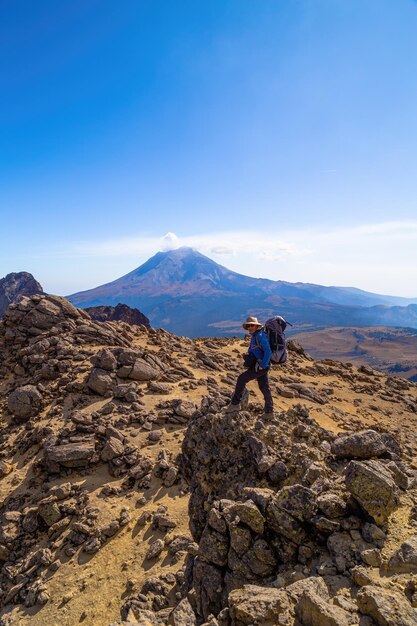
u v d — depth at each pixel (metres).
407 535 6.32
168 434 17.36
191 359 27.92
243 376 11.03
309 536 6.80
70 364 22.75
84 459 15.67
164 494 14.09
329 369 32.31
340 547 6.32
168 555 11.33
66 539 12.65
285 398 22.73
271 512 7.05
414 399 27.27
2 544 12.87
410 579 5.38
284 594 5.56
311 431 10.50
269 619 5.24
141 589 10.09
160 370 23.55
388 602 4.81
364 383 30.30
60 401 19.94
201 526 9.71
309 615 4.99
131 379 21.95
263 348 10.57
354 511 6.84
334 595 5.55
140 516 13.02
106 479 15.12
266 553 6.76
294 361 33.44
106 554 11.86
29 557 12.27
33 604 10.70
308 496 7.04
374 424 20.62
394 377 32.53
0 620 10.45
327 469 8.52
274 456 9.11
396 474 7.82
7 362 25.23
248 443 9.85
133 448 16.16
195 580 7.41
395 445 9.72
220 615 5.77
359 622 4.79
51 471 15.55
